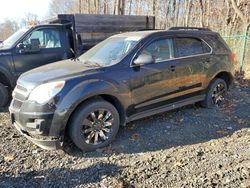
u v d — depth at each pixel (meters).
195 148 4.10
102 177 3.40
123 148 4.17
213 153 3.91
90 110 4.01
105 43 5.27
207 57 5.44
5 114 5.84
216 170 3.43
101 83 4.08
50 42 6.89
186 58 5.09
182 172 3.43
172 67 4.85
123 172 3.49
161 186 3.16
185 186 3.13
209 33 5.71
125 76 4.32
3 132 4.77
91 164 3.71
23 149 4.14
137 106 4.53
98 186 3.22
